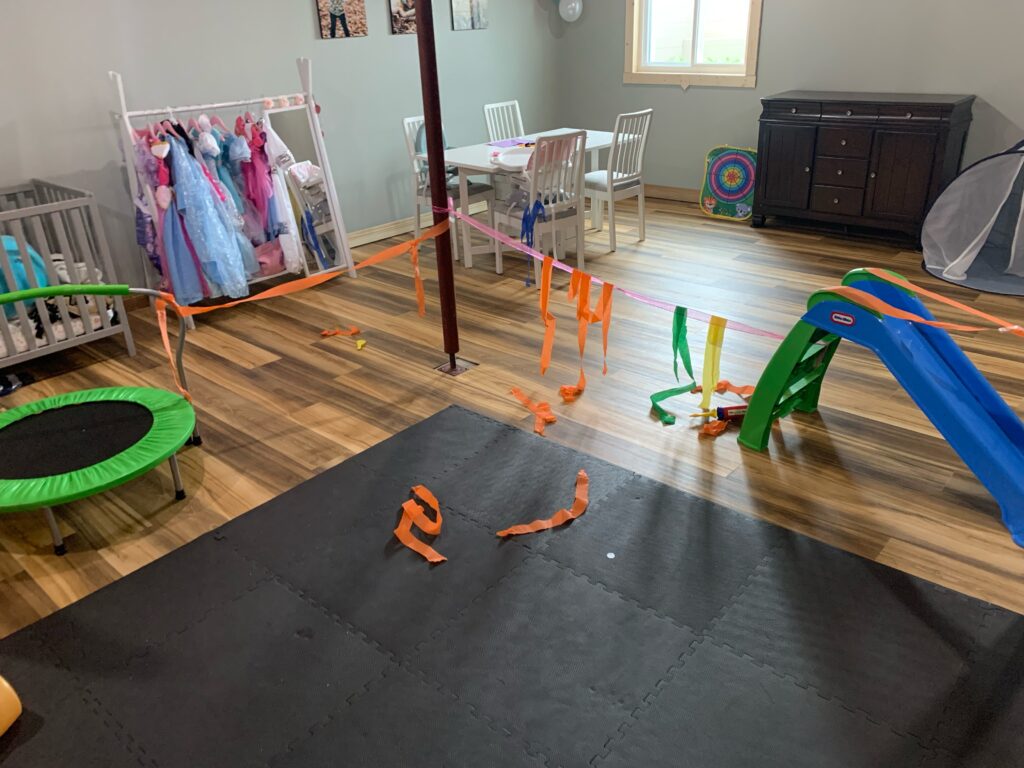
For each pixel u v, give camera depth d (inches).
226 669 77.1
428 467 108.4
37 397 131.6
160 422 103.7
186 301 157.2
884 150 187.6
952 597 82.4
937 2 186.9
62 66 151.3
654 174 250.2
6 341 130.7
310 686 75.0
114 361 144.5
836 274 176.6
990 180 167.6
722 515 96.4
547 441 113.7
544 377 132.6
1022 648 75.8
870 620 80.0
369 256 202.1
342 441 115.5
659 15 236.8
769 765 65.6
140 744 69.7
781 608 82.0
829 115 193.2
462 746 68.3
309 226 179.3
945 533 92.0
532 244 175.9
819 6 203.5
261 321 160.7
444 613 83.2
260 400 128.2
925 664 74.6
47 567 92.0
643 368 134.5
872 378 129.0
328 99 195.5
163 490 105.2
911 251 189.8
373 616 83.1
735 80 222.2
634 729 69.2
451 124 226.2
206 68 171.6
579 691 73.3
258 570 90.3
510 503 100.3
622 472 105.7
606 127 255.3
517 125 242.1
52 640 81.3
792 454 108.7
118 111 159.3
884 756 65.9
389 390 130.2
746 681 73.6
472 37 224.4
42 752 69.3
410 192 220.2
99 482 90.8
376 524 97.3
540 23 243.8
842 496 99.3
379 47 202.4
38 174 153.0
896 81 198.4
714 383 114.7
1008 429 102.1
